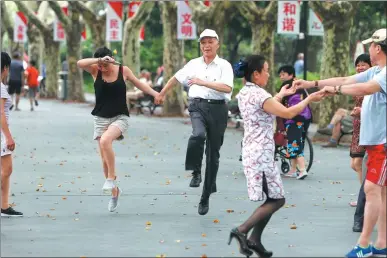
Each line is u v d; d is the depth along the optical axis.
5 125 20.53
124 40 69.88
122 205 23.59
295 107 16.47
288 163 30.58
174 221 21.16
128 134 46.75
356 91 16.52
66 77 87.00
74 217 21.69
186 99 65.75
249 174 16.69
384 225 17.31
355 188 27.06
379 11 71.56
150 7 69.12
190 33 60.22
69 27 83.69
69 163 33.44
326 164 33.50
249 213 22.31
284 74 29.23
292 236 19.28
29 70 68.75
